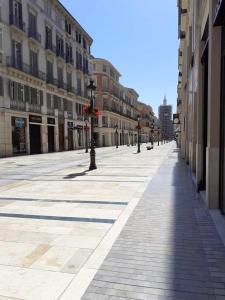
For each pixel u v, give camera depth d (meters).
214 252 4.20
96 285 3.35
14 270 3.74
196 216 5.99
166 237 4.81
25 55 31.47
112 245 4.51
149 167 15.54
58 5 39.22
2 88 27.19
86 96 52.88
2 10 27.28
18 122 29.89
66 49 43.75
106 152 35.44
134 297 3.10
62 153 34.44
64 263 3.92
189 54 14.90
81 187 9.68
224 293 3.15
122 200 7.57
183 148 22.22
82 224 5.59
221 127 6.15
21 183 11.02
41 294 3.18
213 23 6.00
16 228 5.41
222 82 6.09
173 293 3.16
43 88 35.44
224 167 5.86
